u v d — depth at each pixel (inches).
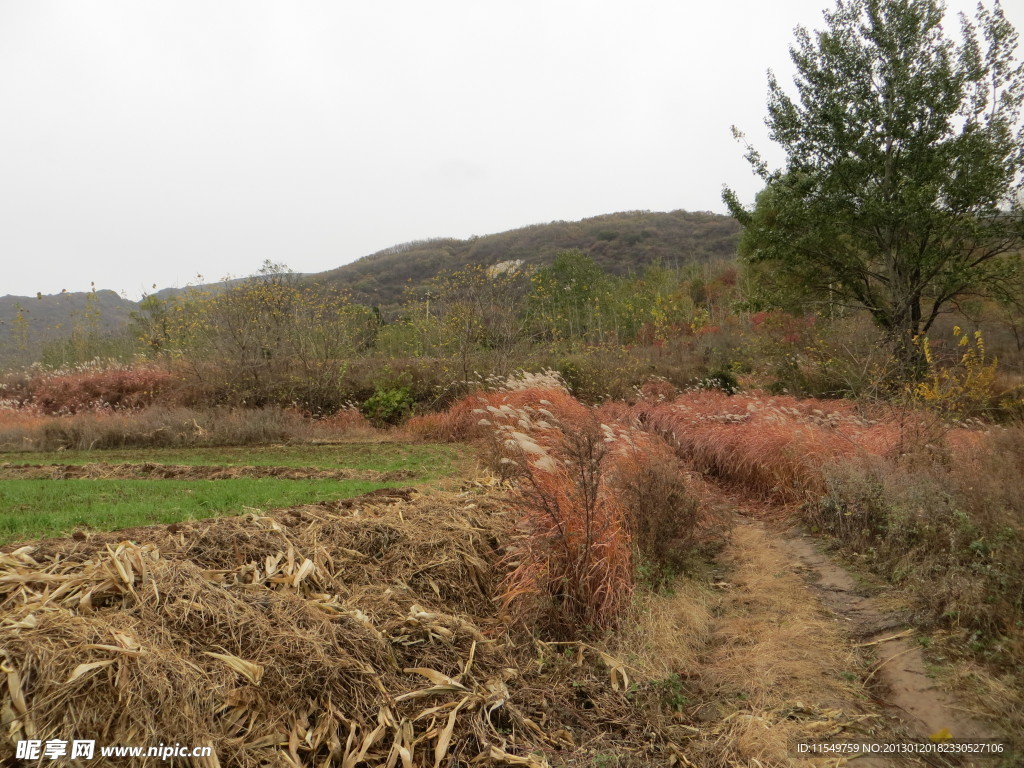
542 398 527.8
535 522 226.5
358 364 805.2
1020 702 149.3
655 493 276.2
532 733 157.6
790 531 323.0
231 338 748.0
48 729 112.4
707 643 210.8
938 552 227.8
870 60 769.6
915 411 347.3
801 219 796.0
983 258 751.1
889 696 168.6
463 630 185.9
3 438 564.4
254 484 354.0
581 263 1502.2
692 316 1286.9
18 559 163.0
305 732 136.6
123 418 620.1
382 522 229.0
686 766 150.6
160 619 144.1
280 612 159.8
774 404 556.7
